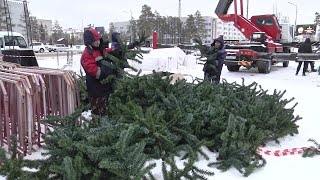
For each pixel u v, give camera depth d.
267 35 16.23
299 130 5.56
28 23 14.52
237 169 3.77
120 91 4.80
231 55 14.48
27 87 3.78
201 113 4.48
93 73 4.64
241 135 4.11
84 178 3.00
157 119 3.95
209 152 4.31
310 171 3.88
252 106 4.86
